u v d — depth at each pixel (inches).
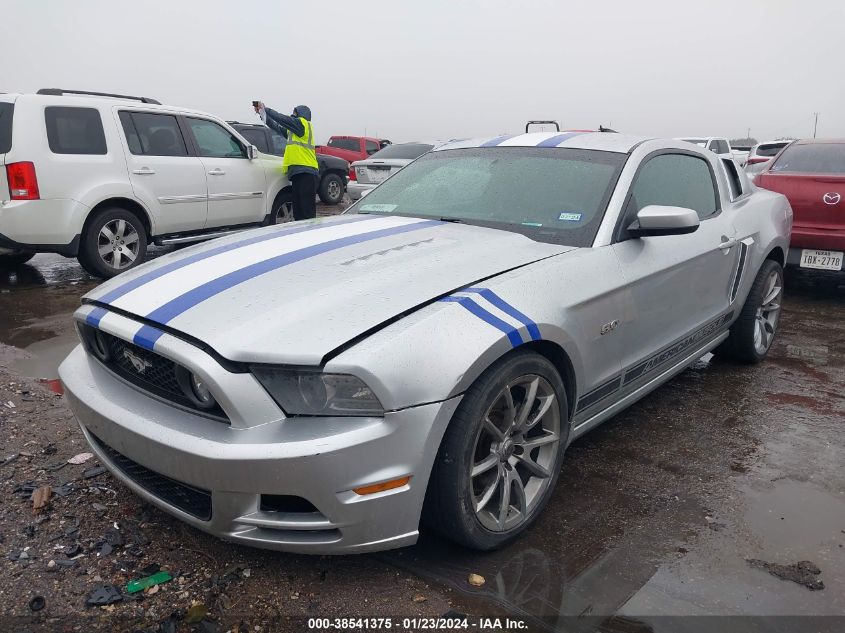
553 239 119.3
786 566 96.0
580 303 106.0
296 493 80.4
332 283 95.3
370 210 145.5
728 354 183.3
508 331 91.2
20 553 95.6
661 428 142.9
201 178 307.9
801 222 251.8
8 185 247.0
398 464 82.5
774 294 185.6
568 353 104.0
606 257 115.5
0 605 85.3
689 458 129.2
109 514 105.7
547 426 105.3
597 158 135.1
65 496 110.3
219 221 323.3
